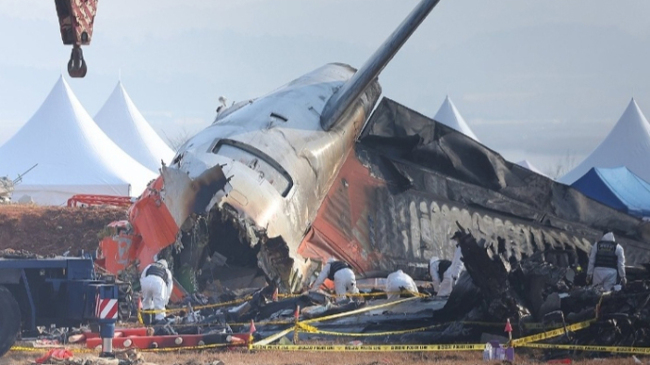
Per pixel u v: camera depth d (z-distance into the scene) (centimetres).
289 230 12912
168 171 12112
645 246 17288
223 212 12038
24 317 7700
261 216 12288
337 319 10031
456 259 11869
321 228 15050
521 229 16688
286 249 12106
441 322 9406
